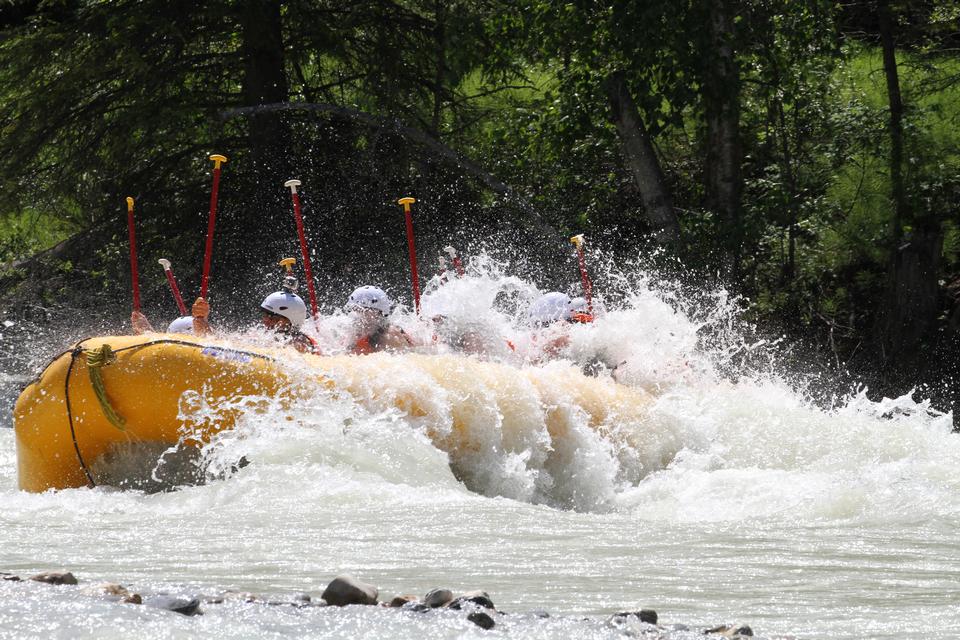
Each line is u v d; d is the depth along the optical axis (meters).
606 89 47.75
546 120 49.84
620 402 23.41
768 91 48.78
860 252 47.34
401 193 57.75
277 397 19.62
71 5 62.03
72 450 20.17
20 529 14.10
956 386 43.81
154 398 19.50
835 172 48.41
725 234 46.94
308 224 55.47
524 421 21.56
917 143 46.12
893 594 9.67
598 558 11.73
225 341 20.64
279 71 55.72
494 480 20.91
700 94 46.91
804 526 14.71
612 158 53.38
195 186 57.88
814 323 48.91
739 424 23.67
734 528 14.41
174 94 55.91
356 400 20.02
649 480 22.23
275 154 55.31
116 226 56.94
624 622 7.48
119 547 12.38
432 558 11.65
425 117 58.50
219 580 9.99
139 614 6.72
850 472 19.25
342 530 13.89
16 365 53.22
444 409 20.55
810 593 9.70
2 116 55.19
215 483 17.89
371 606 7.62
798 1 45.47
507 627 7.13
